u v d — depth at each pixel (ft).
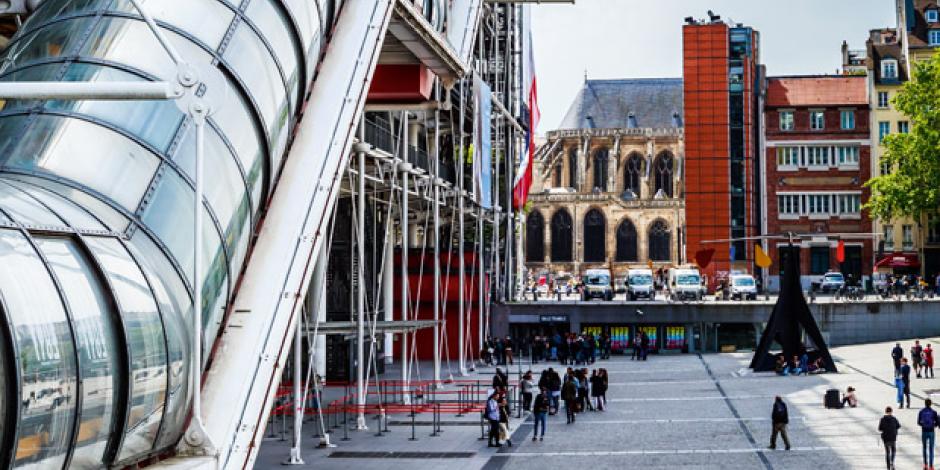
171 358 46.65
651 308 242.17
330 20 76.23
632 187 495.82
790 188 353.51
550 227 474.90
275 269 59.52
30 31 56.85
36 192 44.52
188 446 48.49
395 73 114.42
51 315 37.45
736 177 362.12
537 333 245.65
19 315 35.53
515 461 101.55
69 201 46.09
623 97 528.63
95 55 53.11
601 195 470.39
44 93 34.22
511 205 261.65
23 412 35.01
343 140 69.36
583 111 527.81
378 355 183.83
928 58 349.61
